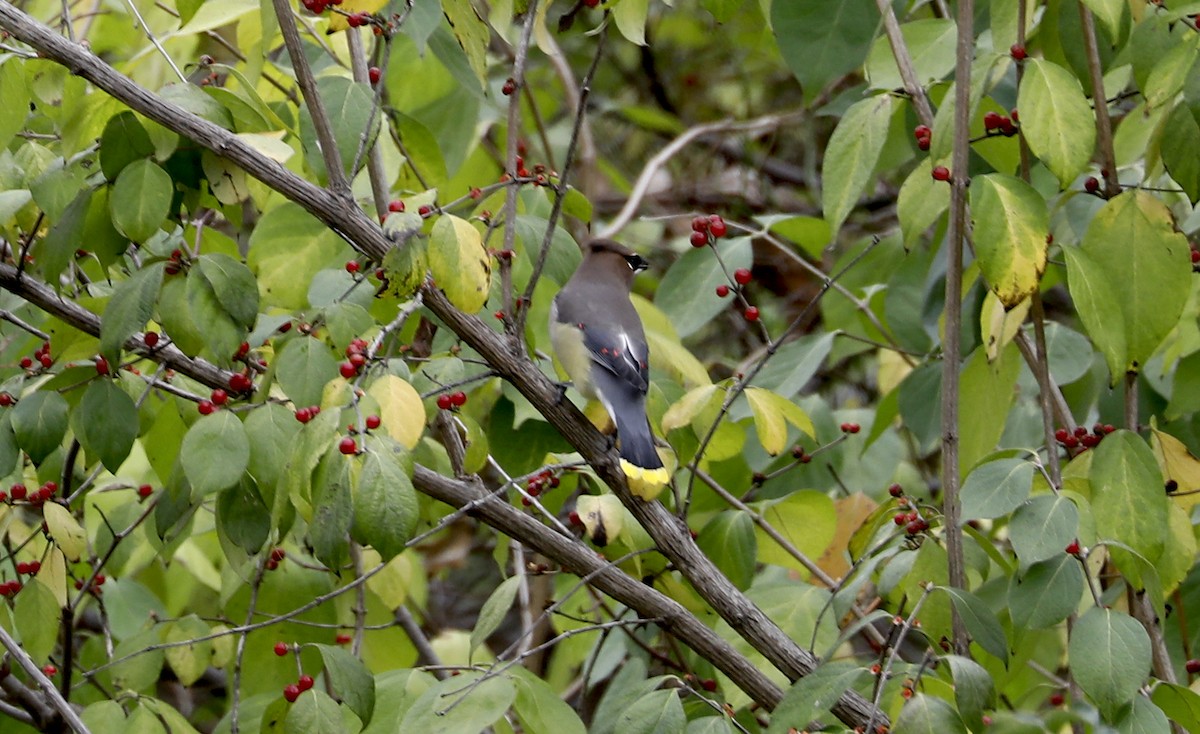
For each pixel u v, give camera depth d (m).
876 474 12.27
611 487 8.13
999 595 9.73
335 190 7.69
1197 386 9.55
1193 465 8.38
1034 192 7.19
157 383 8.09
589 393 9.58
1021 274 7.10
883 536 9.05
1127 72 9.91
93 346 7.97
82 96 8.77
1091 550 7.05
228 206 8.78
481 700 7.15
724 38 19.58
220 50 14.91
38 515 10.03
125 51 13.63
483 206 9.96
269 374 7.36
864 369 17.05
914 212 8.62
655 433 9.78
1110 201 7.89
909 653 12.45
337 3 7.75
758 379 11.47
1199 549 9.47
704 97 20.16
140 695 8.32
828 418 11.66
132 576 13.02
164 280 7.30
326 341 8.12
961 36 7.57
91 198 7.84
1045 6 9.39
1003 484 6.88
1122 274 7.82
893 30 8.80
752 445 11.60
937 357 10.78
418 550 16.17
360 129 7.98
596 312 9.84
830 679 6.52
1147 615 8.10
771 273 18.12
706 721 6.94
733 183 19.67
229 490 7.40
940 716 6.20
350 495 6.02
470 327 7.85
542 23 8.82
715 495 11.37
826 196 8.38
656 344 10.82
